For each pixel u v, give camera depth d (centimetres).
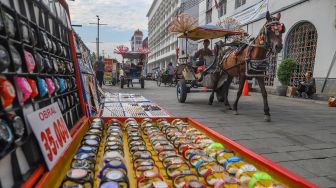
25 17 177
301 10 1056
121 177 152
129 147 227
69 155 195
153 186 152
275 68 1207
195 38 870
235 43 676
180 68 841
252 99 941
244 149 209
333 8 906
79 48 429
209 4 2091
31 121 154
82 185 148
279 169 170
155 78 3144
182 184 159
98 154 213
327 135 403
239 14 1528
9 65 143
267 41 489
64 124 209
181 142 237
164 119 343
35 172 145
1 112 130
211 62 770
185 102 796
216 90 746
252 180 160
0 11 139
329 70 912
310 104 818
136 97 753
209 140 248
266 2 1277
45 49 212
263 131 423
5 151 126
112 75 1909
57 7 269
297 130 434
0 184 123
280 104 806
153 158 204
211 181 167
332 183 232
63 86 245
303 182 149
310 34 1030
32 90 167
